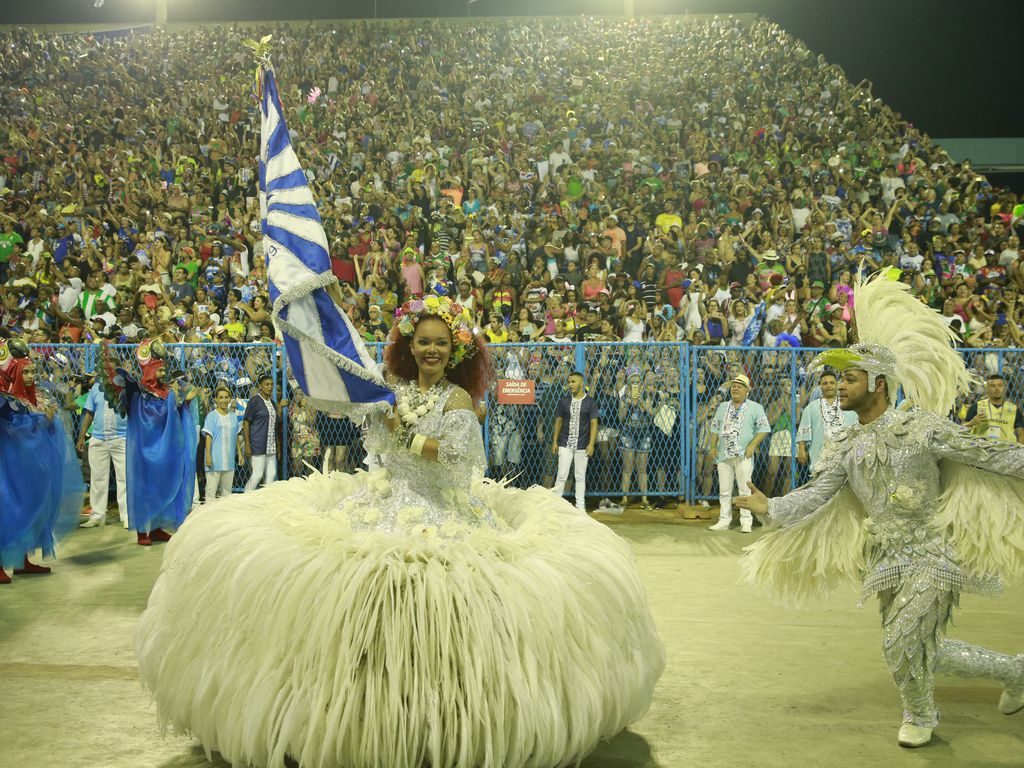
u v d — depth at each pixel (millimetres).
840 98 20344
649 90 20359
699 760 3430
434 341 3461
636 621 3387
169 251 14070
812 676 4426
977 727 3791
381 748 2957
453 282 12844
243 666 3053
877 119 19344
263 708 2961
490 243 13492
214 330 11055
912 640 3492
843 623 5398
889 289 3959
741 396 8852
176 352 9828
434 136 18031
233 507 3498
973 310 11969
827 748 3551
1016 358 9797
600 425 9781
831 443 3791
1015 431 9500
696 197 15266
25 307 12594
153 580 6508
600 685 3158
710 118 19031
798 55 22000
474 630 3020
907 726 3600
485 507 3588
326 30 23688
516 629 3043
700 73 21203
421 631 2980
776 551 3908
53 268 13164
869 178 16578
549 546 3352
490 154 17000
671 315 11672
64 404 8992
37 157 17562
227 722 3033
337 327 3504
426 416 3385
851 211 15234
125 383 7777
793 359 9617
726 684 4301
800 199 14875
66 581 6477
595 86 20312
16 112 19828
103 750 3480
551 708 3020
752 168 16578
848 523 3832
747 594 6113
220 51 22828
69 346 9984
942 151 18047
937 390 3842
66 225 14492
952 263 13695
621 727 3367
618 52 22297
